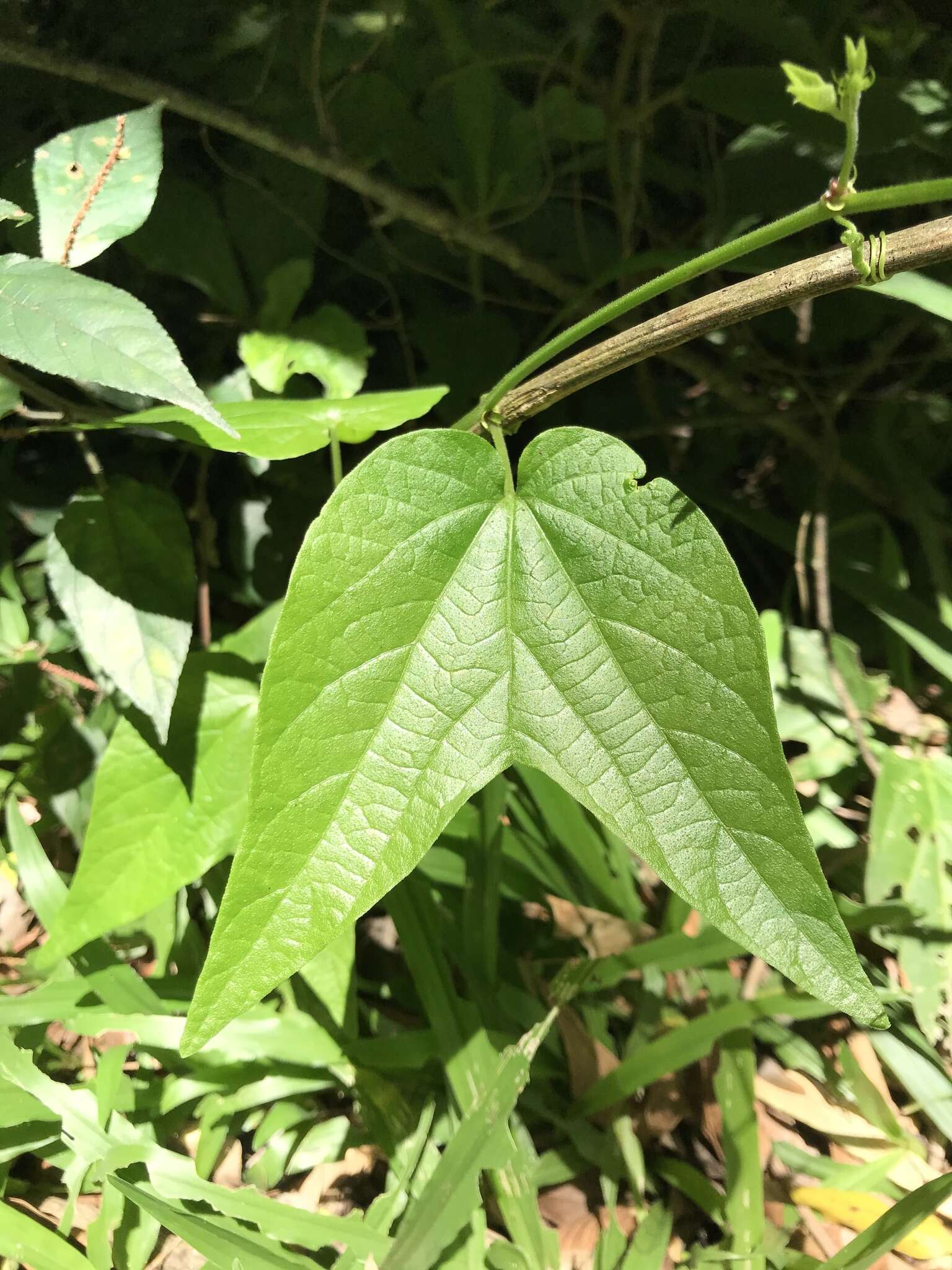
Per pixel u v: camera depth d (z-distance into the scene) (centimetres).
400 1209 25
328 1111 28
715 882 17
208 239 31
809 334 36
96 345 19
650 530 17
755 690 17
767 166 32
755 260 32
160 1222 23
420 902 29
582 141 34
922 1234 26
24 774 32
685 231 38
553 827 29
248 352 31
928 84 31
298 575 17
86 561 26
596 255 36
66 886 29
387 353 39
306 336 31
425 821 18
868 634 37
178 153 33
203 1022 17
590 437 18
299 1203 26
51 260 24
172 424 23
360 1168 27
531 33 32
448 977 28
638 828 18
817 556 34
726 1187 26
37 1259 23
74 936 25
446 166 33
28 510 34
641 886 32
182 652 26
